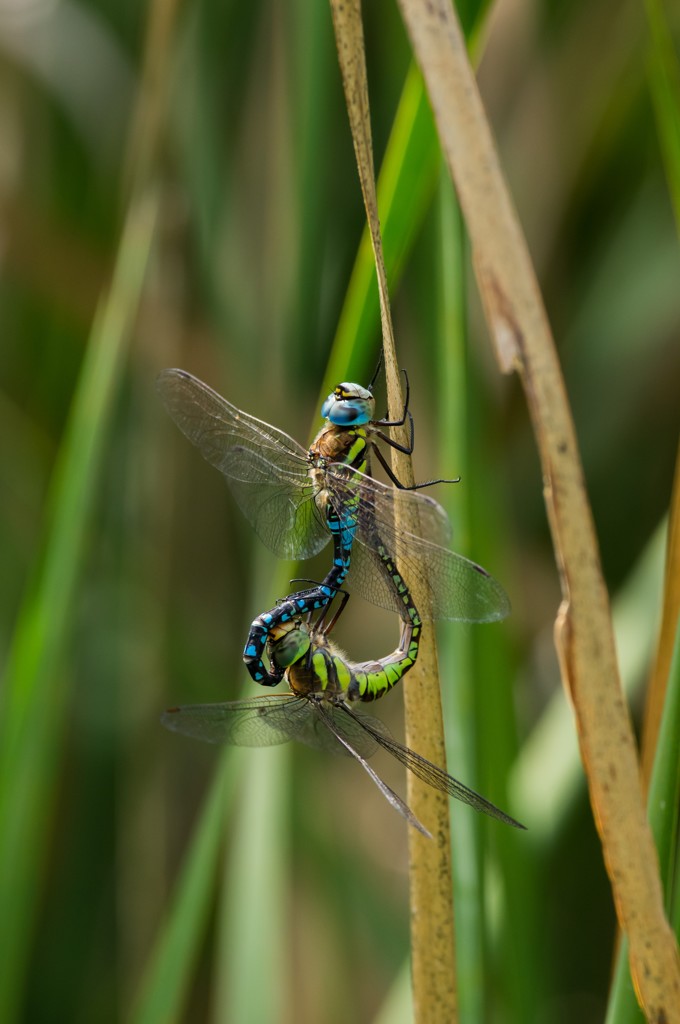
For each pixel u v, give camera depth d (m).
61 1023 1.14
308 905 1.13
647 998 0.99
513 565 1.13
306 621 1.06
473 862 1.06
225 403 1.07
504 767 1.08
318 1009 1.13
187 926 1.06
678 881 1.01
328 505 1.05
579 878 1.13
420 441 1.11
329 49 1.09
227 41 1.13
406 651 1.03
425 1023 1.02
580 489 0.99
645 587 1.10
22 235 1.14
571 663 0.99
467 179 0.99
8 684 1.08
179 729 1.06
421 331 1.10
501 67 1.14
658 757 1.00
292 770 1.13
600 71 1.14
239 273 1.13
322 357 1.12
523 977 1.08
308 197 1.09
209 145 1.13
